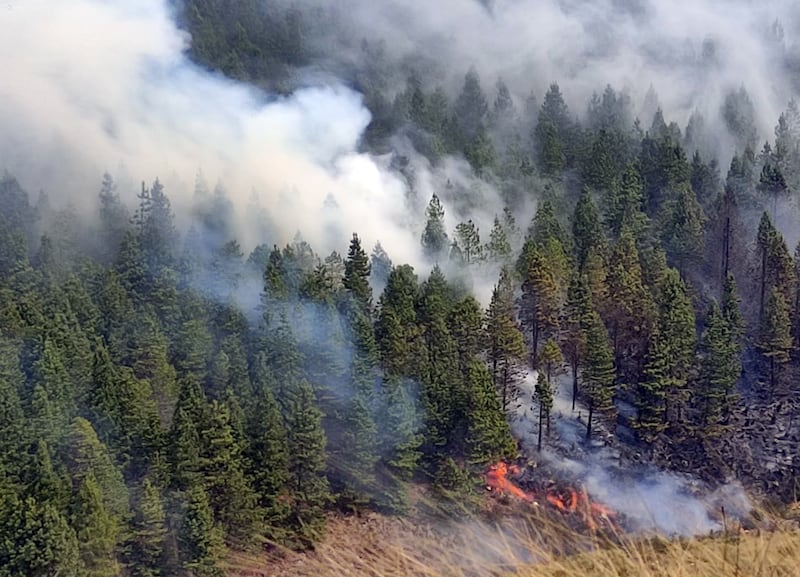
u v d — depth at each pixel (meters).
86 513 38.72
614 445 60.16
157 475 43.28
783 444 60.44
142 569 40.34
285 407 51.12
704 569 17.06
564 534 19.94
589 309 62.34
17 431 41.78
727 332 61.25
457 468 48.56
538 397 60.34
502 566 20.39
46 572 37.47
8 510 38.44
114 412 45.69
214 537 40.66
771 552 17.36
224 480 43.19
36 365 46.31
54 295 56.62
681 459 59.09
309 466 46.56
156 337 52.75
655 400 61.28
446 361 56.41
